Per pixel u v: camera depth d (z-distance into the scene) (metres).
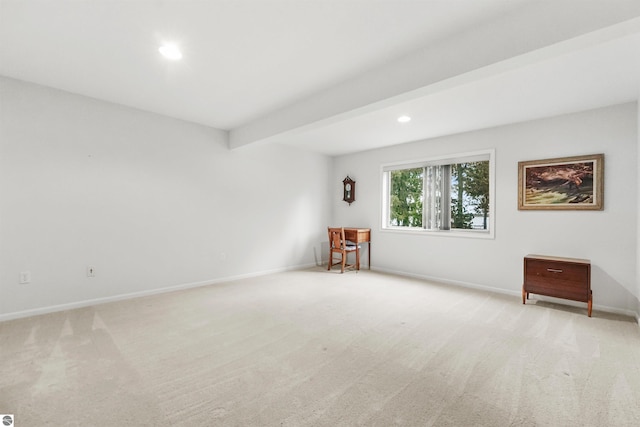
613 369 2.04
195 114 3.80
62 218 3.12
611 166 3.24
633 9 1.44
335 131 4.33
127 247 3.57
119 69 2.60
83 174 3.25
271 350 2.30
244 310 3.21
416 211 5.78
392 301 3.56
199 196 4.22
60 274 3.12
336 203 6.19
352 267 5.68
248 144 4.18
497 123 3.90
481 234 4.23
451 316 3.06
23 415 1.54
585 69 2.44
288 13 1.85
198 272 4.22
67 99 3.13
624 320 2.96
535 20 1.72
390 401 1.69
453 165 4.93
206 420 1.53
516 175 3.88
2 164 2.80
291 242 5.49
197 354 2.22
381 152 5.43
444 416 1.57
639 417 1.56
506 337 2.56
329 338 2.52
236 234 4.66
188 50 2.29
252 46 2.23
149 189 3.73
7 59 2.45
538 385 1.85
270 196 5.13
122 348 2.30
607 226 3.26
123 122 3.51
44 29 2.02
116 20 1.92
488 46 1.90
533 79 2.63
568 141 3.50
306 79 2.78
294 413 1.59
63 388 1.78
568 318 3.02
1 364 2.04
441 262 4.60
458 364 2.10
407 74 2.33
